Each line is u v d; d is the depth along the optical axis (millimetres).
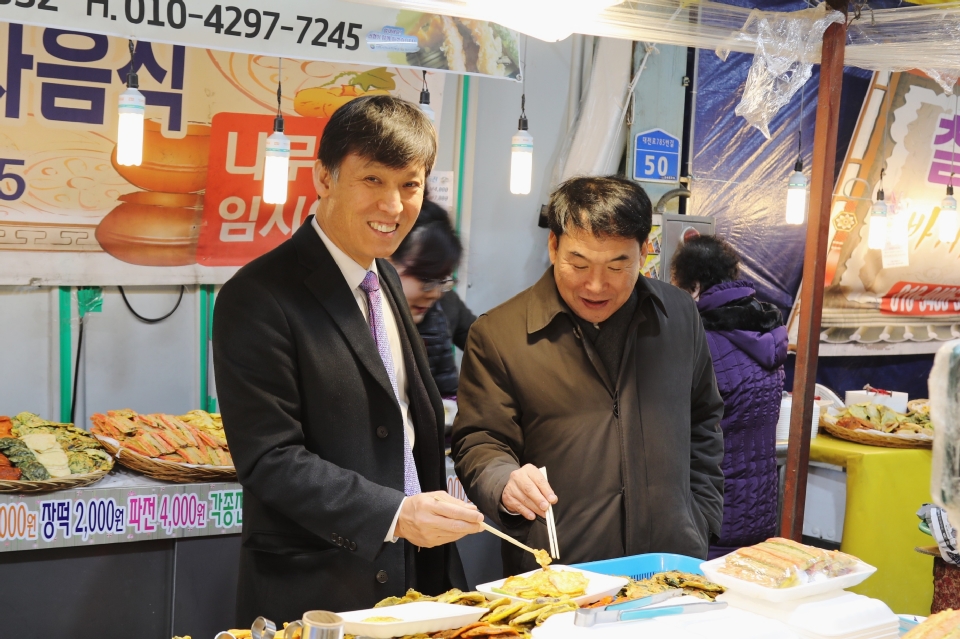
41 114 3215
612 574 1755
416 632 1338
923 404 4680
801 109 4691
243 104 3480
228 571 3074
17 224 3244
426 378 1956
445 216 3830
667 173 4309
